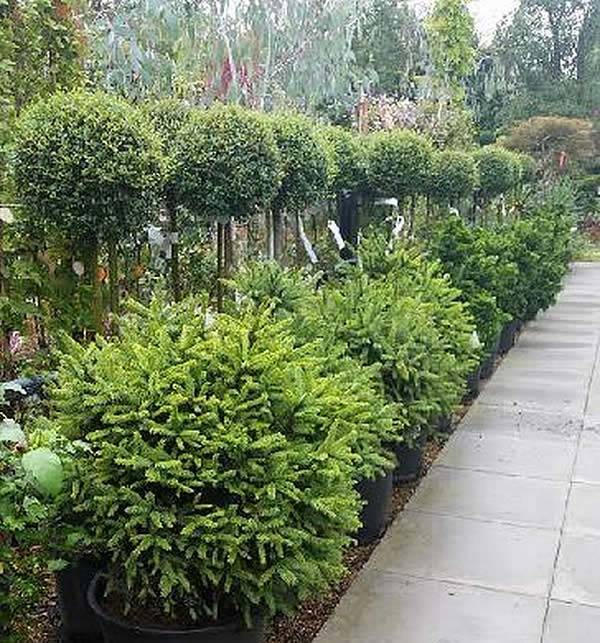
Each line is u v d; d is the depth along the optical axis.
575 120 20.17
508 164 12.52
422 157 8.56
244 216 5.00
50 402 3.09
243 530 2.50
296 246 7.51
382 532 3.98
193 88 8.40
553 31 24.88
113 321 3.95
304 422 2.75
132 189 3.87
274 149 5.00
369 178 8.34
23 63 4.67
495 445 5.32
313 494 2.63
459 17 13.13
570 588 3.44
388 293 4.77
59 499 2.53
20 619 2.76
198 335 2.93
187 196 4.91
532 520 4.12
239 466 2.59
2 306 4.24
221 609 2.66
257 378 2.74
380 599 3.34
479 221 12.59
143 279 5.47
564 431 5.64
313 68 10.64
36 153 3.73
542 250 8.91
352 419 2.98
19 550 2.94
